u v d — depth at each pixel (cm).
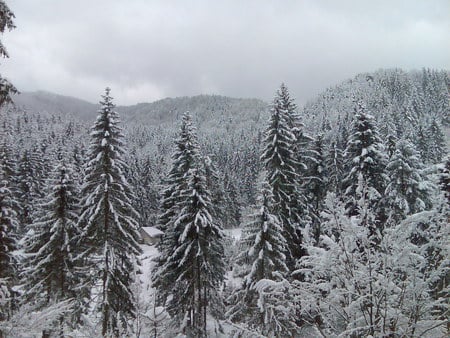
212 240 2517
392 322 455
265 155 2500
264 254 2123
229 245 3778
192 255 2386
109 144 2281
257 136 15638
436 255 478
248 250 2209
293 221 2434
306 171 2889
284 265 2119
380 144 2544
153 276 2478
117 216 2261
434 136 7906
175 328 2269
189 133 2795
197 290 2450
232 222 8006
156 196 7719
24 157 5156
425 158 6850
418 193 2208
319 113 17612
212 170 3081
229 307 2528
